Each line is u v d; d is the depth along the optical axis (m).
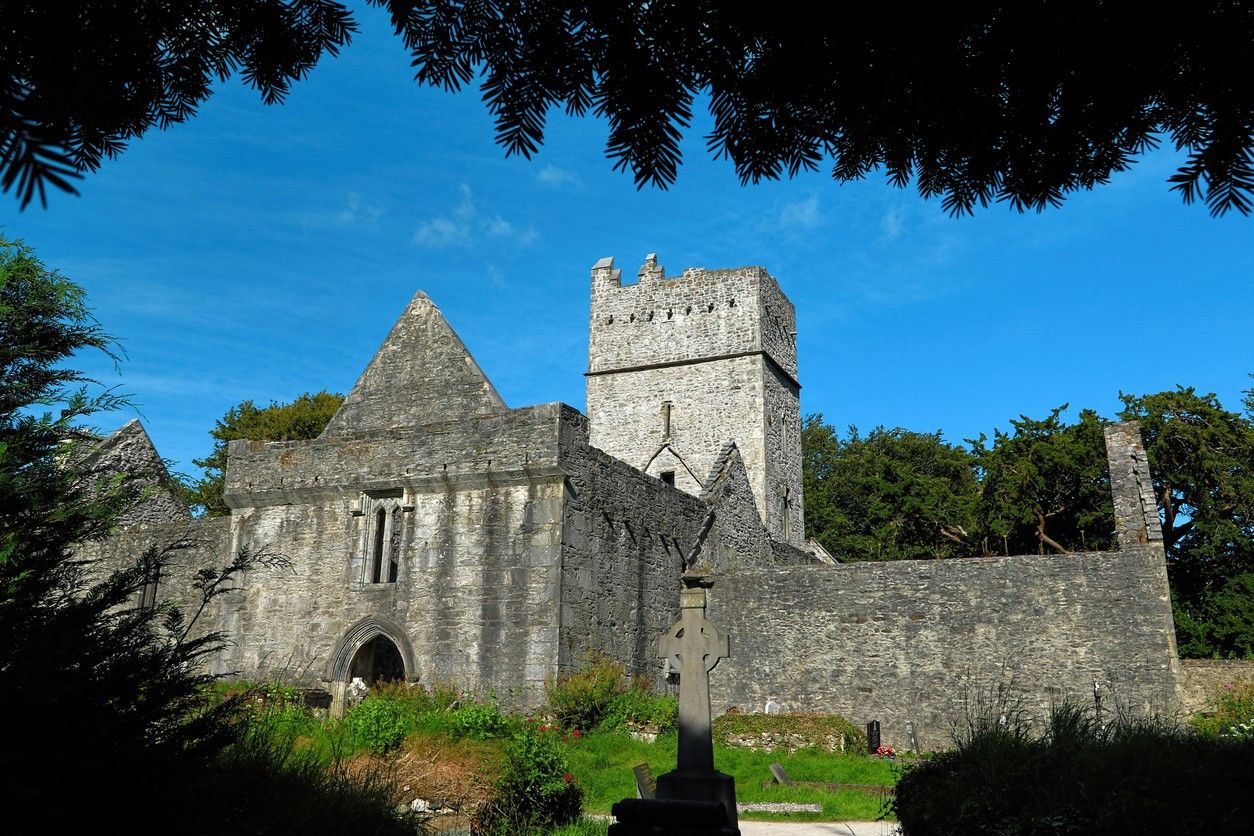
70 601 5.46
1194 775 5.70
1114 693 18.31
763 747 18.00
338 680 18.64
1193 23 3.41
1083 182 4.25
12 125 2.00
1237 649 32.38
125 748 4.98
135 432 25.06
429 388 21.45
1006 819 5.74
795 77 4.00
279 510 20.58
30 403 6.30
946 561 20.27
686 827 7.68
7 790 4.43
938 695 19.55
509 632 17.67
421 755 10.64
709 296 36.34
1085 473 34.44
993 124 4.09
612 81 3.94
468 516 18.69
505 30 3.93
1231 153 3.55
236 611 20.14
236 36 4.02
